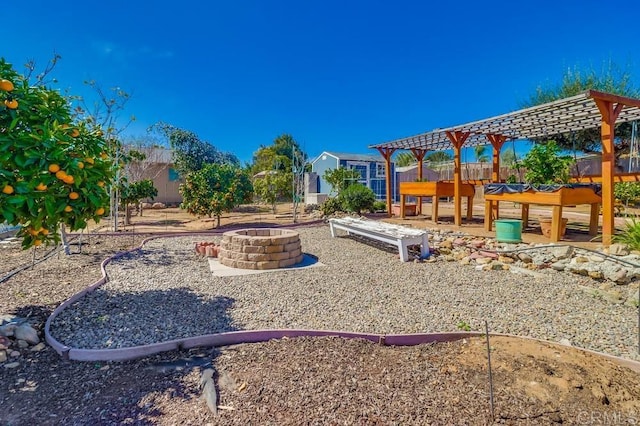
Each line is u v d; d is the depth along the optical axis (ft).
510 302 12.63
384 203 43.50
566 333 10.05
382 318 11.16
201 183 33.50
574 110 21.36
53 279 15.23
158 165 64.08
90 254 20.49
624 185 31.89
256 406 6.61
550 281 15.02
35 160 8.40
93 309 11.70
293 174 41.63
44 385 7.39
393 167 73.67
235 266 17.88
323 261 19.45
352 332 9.87
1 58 9.11
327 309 11.96
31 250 20.98
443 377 7.54
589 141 46.65
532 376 7.44
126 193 31.04
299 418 6.27
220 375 7.69
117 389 7.22
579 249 16.69
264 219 41.29
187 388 7.23
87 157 9.60
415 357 8.53
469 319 11.08
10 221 8.29
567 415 6.32
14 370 7.98
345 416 6.31
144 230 31.09
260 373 7.73
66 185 9.00
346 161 71.72
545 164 23.54
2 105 8.50
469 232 23.49
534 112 22.20
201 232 28.91
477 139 34.94
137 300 12.67
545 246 17.19
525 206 25.53
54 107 10.07
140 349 8.70
